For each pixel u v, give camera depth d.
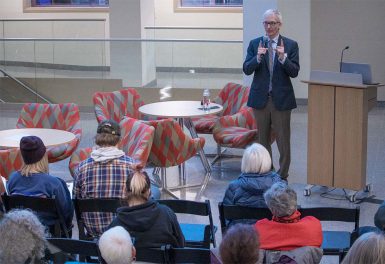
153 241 4.63
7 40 12.66
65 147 8.07
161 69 12.13
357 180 7.58
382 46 12.59
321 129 7.68
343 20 12.62
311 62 12.84
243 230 3.53
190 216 7.34
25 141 5.63
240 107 9.37
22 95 12.82
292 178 8.64
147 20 14.15
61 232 5.62
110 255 3.76
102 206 5.51
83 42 12.43
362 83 7.40
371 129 11.00
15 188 5.64
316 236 4.46
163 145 7.71
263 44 8.15
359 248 3.32
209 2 16.31
